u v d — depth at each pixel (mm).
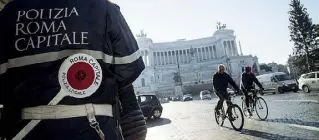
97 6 1003
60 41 869
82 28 914
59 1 972
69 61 844
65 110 782
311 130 5586
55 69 826
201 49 93125
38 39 868
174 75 79750
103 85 880
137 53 1052
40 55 838
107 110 877
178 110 18906
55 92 791
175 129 8602
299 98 14234
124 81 993
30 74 816
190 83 79875
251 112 8445
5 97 817
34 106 774
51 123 758
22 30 889
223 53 88188
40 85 797
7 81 831
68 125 764
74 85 817
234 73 77375
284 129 6070
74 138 751
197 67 83125
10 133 778
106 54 944
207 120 9945
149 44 89938
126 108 1086
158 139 7031
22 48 853
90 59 873
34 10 940
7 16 938
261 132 6094
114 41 1001
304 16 43000
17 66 831
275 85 22906
